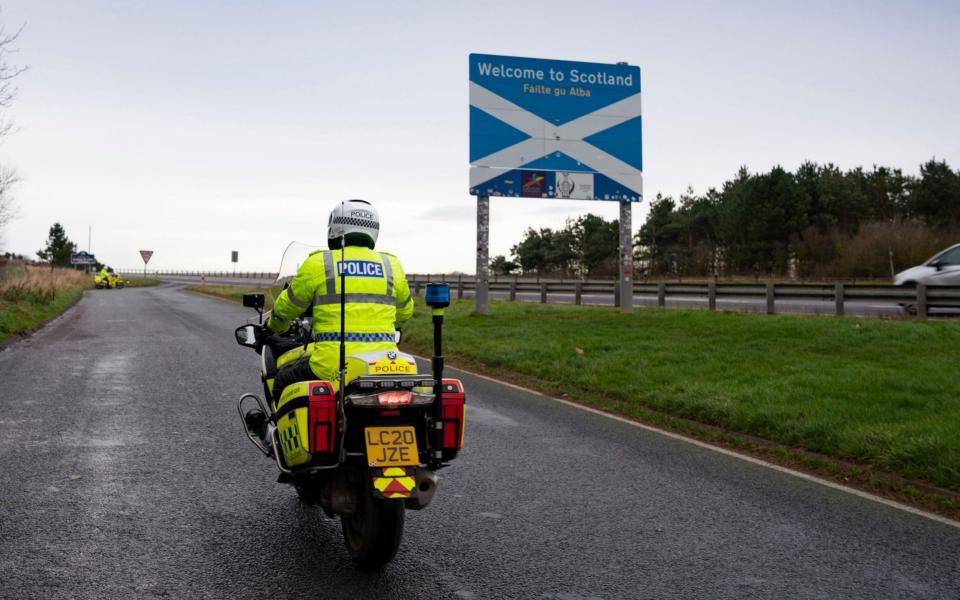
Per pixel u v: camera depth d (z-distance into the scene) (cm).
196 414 832
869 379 969
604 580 403
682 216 7912
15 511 494
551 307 2408
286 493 548
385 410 397
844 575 415
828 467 646
